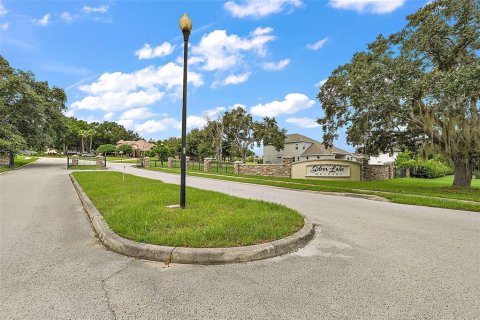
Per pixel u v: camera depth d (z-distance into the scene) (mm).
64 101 38344
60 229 5875
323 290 3252
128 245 4355
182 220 5617
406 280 3523
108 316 2734
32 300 3023
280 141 54188
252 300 3027
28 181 16156
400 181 23031
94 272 3740
